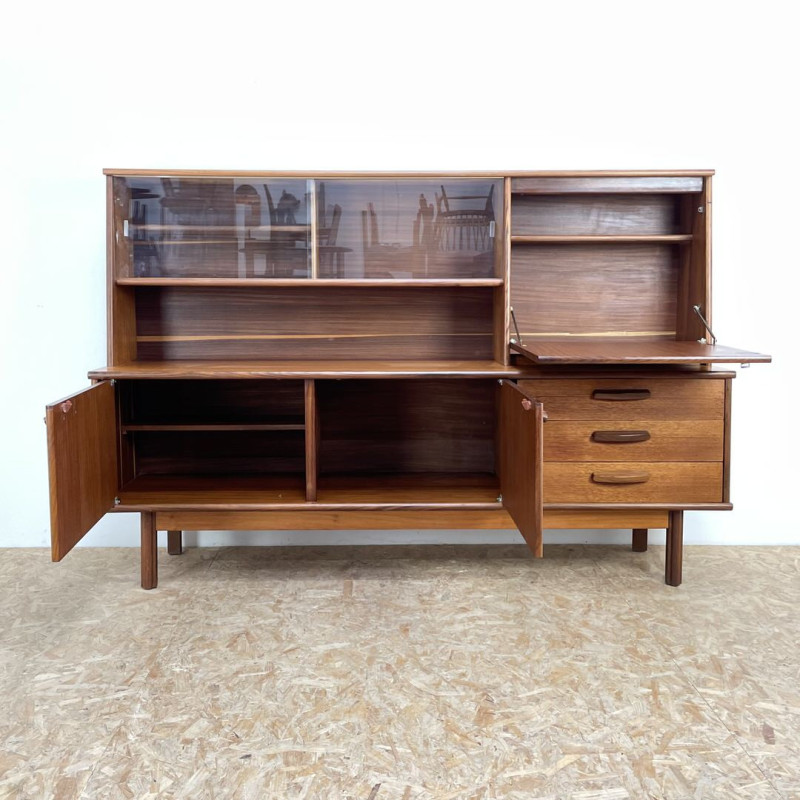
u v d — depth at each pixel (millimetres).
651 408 2318
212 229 2596
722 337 2814
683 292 2660
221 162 2750
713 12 2727
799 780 1424
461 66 2752
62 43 2666
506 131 2775
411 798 1368
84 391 2047
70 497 1919
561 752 1513
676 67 2748
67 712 1651
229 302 2713
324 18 2723
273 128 2750
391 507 2334
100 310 2754
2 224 2703
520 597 2348
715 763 1478
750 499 2896
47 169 2697
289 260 2619
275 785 1404
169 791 1384
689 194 2580
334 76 2742
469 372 2293
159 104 2715
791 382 2836
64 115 2686
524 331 2725
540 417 1847
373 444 2779
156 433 2729
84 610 2225
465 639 2035
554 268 2715
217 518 2510
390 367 2418
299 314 2732
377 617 2182
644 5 2732
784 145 2752
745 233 2781
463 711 1669
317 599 2322
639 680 1812
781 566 2652
